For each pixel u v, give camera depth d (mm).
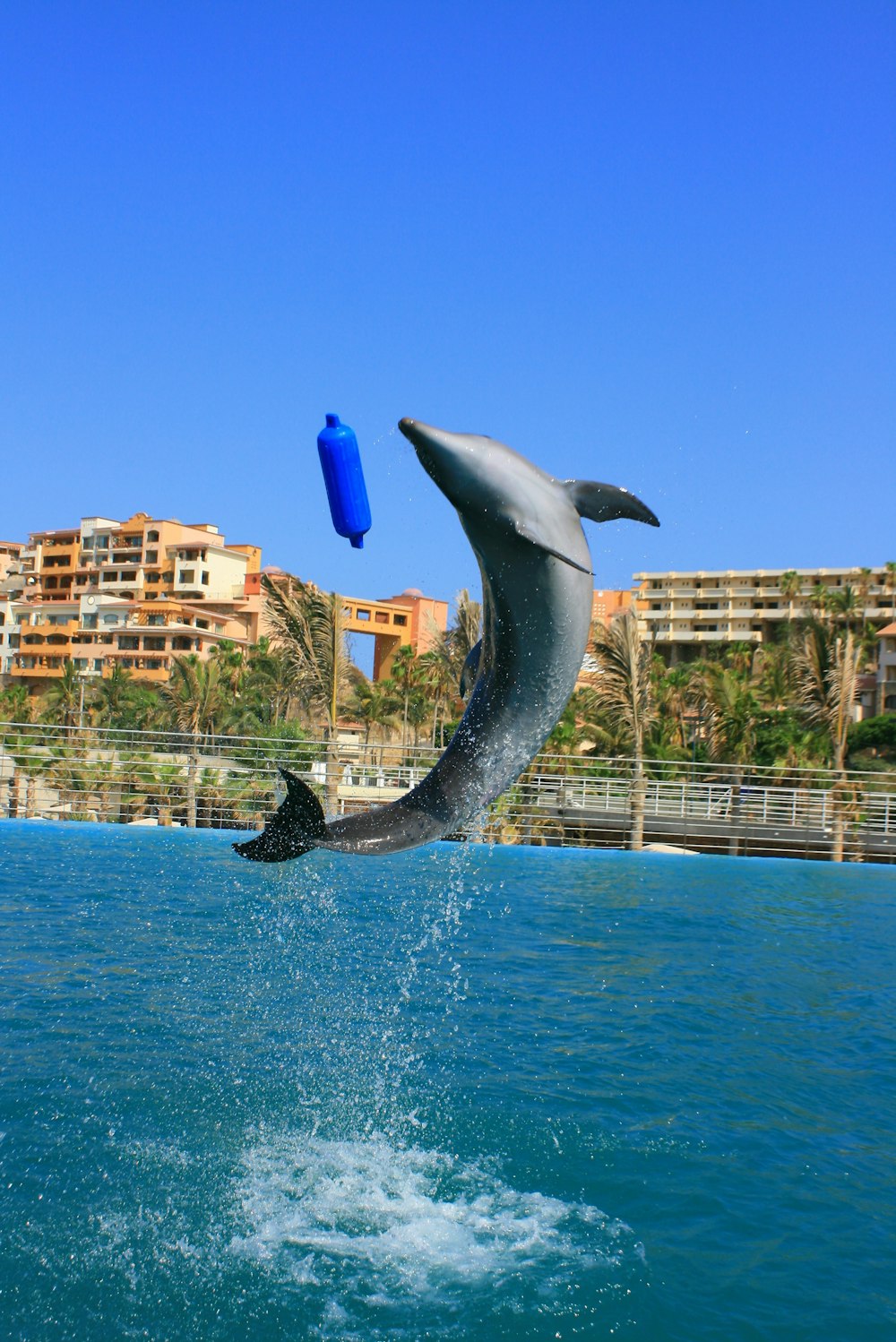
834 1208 5477
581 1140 6168
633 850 19297
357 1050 7594
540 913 13117
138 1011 8328
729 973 10414
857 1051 8047
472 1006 8844
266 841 4840
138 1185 5418
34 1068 6984
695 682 38375
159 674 64875
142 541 76812
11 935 10641
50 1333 4176
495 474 4703
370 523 4965
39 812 19453
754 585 71312
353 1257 4832
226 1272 4668
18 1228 4949
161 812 19188
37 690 71562
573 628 4949
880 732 39531
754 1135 6359
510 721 5059
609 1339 4273
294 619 24234
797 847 20609
